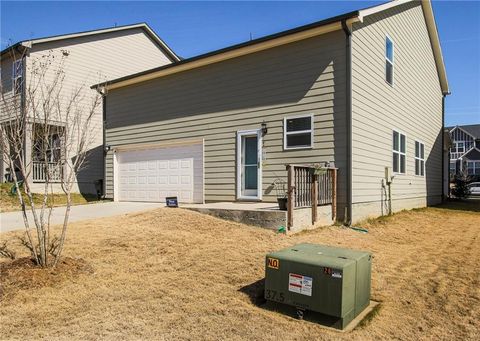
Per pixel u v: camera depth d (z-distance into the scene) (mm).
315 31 9352
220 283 4953
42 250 5078
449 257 6770
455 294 4840
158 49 20859
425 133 16391
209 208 8906
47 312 4031
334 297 3826
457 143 50812
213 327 3779
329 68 9367
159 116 13047
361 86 9703
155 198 13188
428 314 4246
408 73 13781
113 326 3736
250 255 6082
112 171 14539
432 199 17969
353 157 9180
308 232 7977
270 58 10391
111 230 7316
